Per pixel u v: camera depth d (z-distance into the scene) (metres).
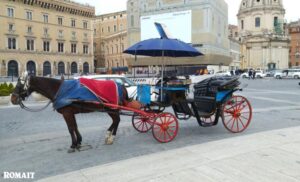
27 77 6.44
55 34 76.19
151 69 46.81
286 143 6.50
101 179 4.73
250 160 5.37
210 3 47.78
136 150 6.70
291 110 12.88
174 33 49.50
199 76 28.97
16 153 6.53
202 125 7.95
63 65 78.19
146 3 53.88
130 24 57.16
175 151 6.11
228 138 7.19
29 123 10.12
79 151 6.64
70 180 4.75
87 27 84.94
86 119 10.80
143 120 8.23
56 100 6.43
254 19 97.69
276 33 95.06
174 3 50.38
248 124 8.81
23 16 69.25
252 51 97.62
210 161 5.37
